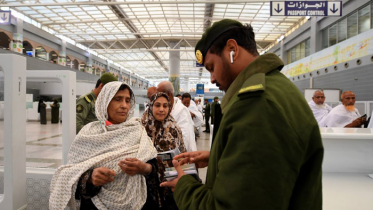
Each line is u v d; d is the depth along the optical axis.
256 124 0.60
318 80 12.71
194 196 0.74
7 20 10.64
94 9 15.34
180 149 2.00
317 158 0.66
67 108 2.14
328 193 1.36
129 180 1.42
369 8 9.55
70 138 2.16
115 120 1.63
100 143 1.49
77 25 18.44
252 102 0.63
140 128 1.64
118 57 30.66
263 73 0.73
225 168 0.62
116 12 15.96
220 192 0.61
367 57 9.10
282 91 0.67
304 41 15.56
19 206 1.52
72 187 1.37
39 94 11.07
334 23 12.16
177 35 21.50
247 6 14.36
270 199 0.56
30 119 12.74
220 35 0.83
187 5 14.69
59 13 16.00
